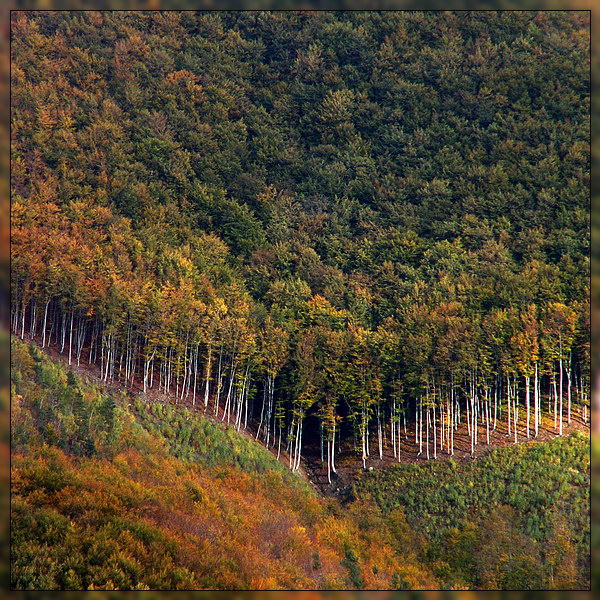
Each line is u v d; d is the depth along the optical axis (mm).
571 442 102188
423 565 79250
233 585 47156
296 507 83938
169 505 59562
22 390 75750
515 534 81250
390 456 113938
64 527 44562
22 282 118750
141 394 112312
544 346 115125
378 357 123375
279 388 131375
